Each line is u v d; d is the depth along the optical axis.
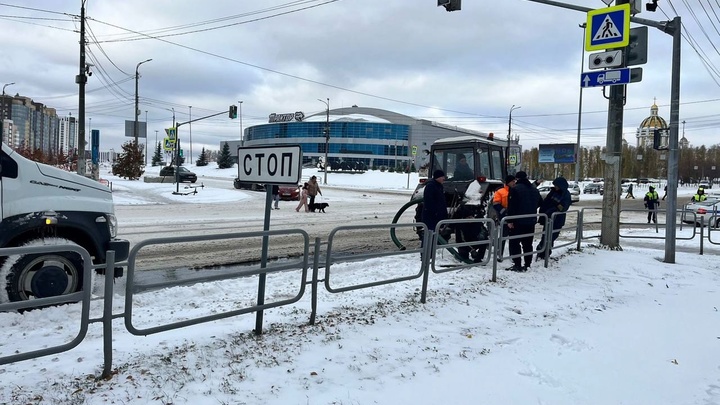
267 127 121.62
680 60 10.65
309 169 93.44
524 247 9.00
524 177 9.03
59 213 5.59
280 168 4.59
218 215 18.59
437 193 8.85
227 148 105.88
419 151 115.69
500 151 12.05
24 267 5.25
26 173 5.41
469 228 9.43
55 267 5.45
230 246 10.83
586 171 117.06
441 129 122.31
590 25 11.15
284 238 12.34
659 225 14.28
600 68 11.30
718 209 19.92
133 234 12.39
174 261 8.89
